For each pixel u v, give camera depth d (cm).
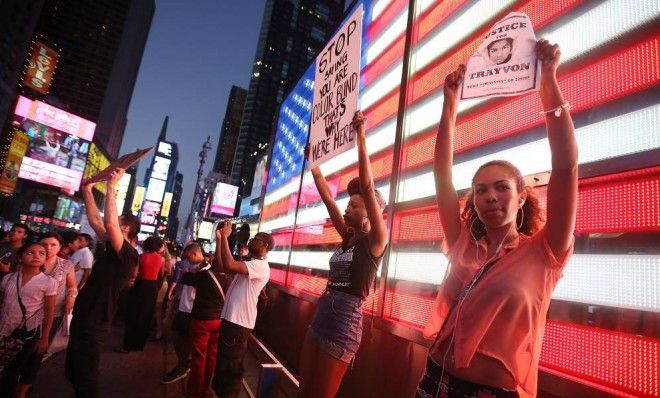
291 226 704
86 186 412
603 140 199
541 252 138
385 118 427
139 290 707
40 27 12475
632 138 185
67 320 515
